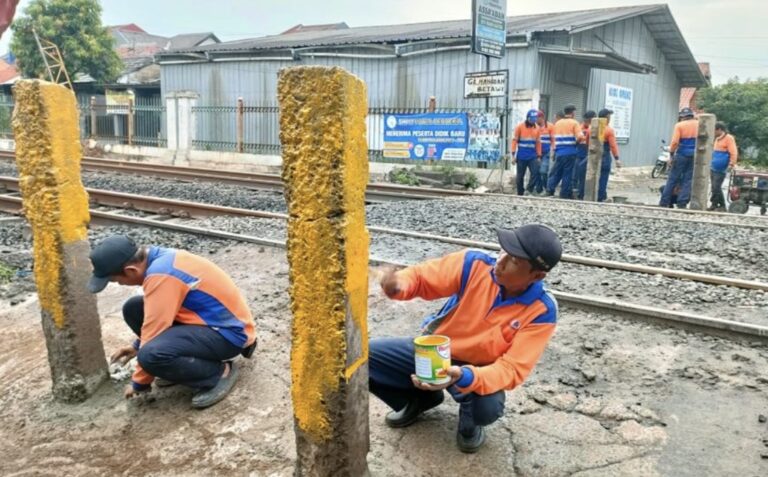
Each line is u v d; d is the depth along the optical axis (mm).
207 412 3523
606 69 22000
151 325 3441
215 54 24406
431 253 6762
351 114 2316
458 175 15906
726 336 4340
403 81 20766
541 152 14281
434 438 3236
